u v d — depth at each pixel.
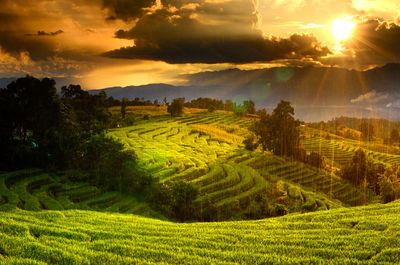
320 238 23.28
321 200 64.81
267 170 90.50
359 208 35.25
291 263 18.59
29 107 63.44
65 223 28.11
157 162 76.81
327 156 138.00
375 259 18.84
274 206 56.44
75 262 17.55
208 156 95.31
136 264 17.81
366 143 195.88
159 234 25.58
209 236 24.72
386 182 69.50
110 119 130.12
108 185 57.44
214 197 59.84
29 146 66.75
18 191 47.91
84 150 65.25
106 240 22.25
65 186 55.47
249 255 19.78
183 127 143.75
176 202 51.44
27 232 22.42
